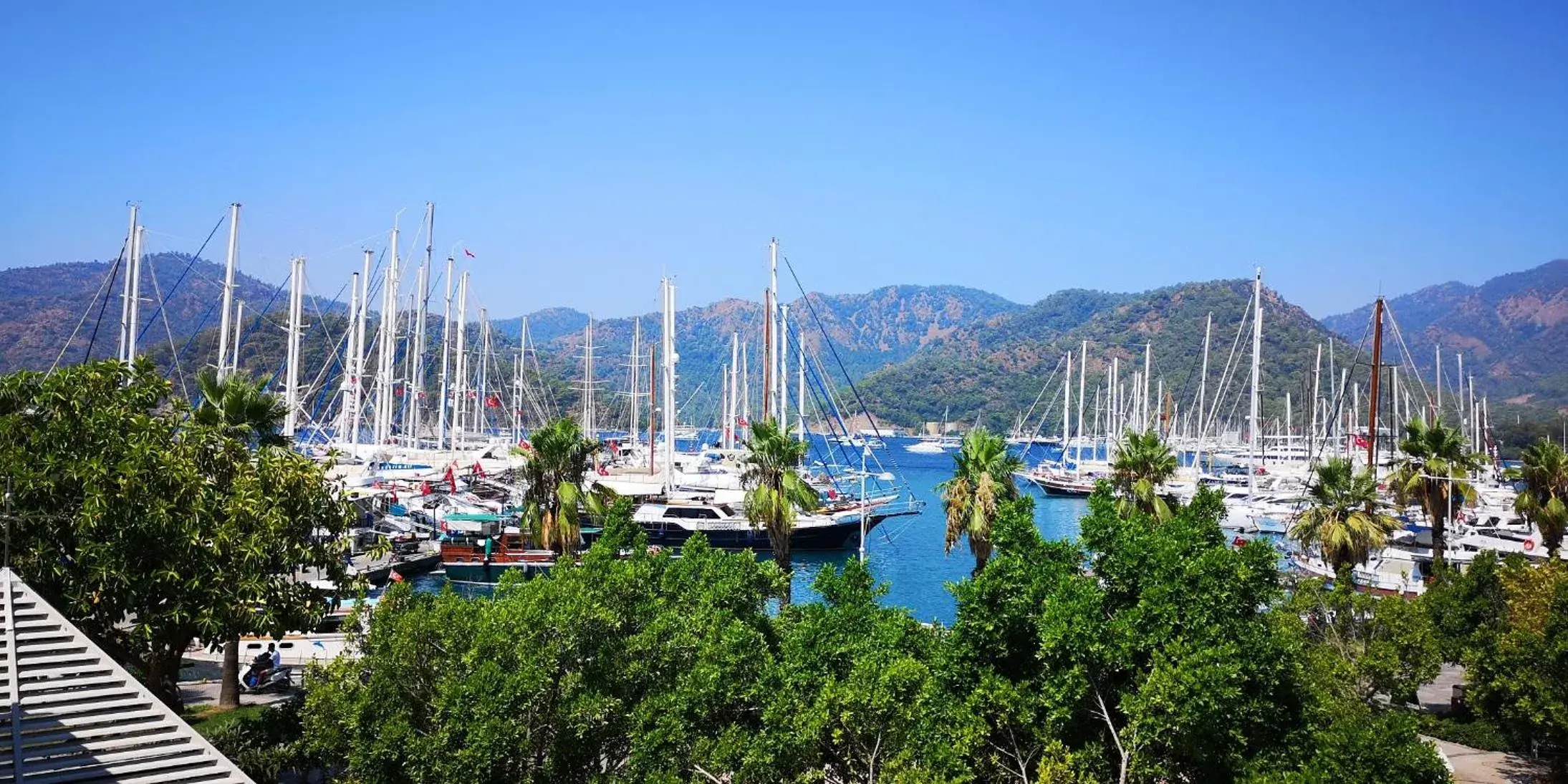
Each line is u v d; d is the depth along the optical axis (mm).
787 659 27500
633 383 160375
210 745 22781
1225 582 23938
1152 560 24938
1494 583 40000
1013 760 24969
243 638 46844
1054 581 25094
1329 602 36469
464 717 25000
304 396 107812
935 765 22906
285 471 31656
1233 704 22453
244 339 158875
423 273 110812
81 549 27531
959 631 25531
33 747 21375
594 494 51219
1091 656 23359
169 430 31375
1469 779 33562
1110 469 126375
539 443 49250
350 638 30766
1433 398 165125
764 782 24375
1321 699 26812
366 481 89312
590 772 26781
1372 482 51062
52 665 22797
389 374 110375
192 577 29031
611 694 26484
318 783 30766
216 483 31516
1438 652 35469
